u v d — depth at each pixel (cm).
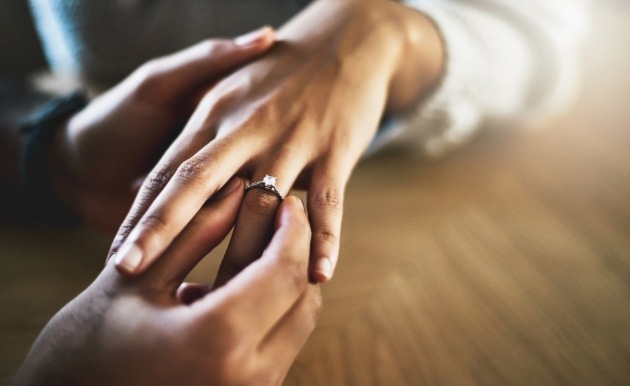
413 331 33
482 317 34
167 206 26
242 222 28
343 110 31
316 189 29
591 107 60
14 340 31
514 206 42
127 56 50
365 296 35
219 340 23
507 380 31
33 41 53
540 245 39
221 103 31
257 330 24
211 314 23
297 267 25
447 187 44
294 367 31
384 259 37
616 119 57
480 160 48
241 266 27
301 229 27
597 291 36
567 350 32
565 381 31
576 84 53
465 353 32
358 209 41
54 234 38
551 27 44
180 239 26
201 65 33
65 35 50
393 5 36
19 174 37
